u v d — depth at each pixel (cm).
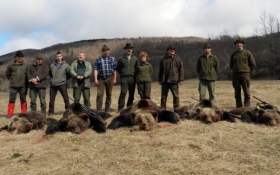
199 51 5884
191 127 696
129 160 487
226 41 4903
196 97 1611
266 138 590
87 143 597
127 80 1048
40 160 506
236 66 1009
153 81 3734
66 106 1052
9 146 603
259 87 1873
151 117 700
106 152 536
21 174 450
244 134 630
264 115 734
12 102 1071
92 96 1981
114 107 1274
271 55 3603
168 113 770
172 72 995
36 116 798
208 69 1019
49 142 612
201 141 568
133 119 715
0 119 991
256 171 431
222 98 1434
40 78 1020
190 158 484
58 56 1037
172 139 584
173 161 475
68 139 621
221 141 579
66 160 500
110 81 1041
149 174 432
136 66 1050
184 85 2614
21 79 1059
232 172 430
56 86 1037
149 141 584
